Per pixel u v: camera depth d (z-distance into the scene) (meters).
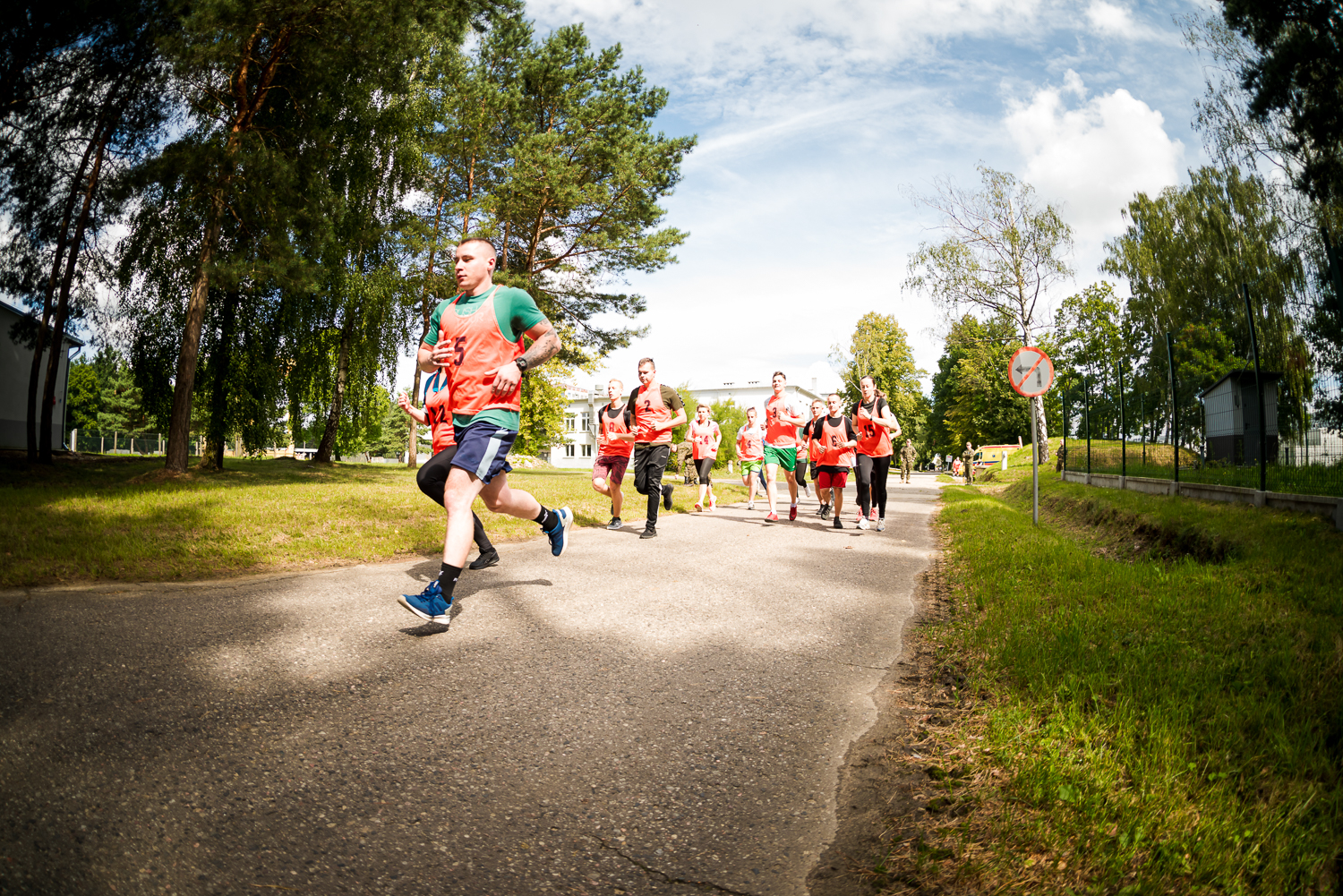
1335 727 2.78
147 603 4.73
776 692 3.54
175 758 2.55
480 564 5.89
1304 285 25.53
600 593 5.49
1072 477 21.28
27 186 15.90
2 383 29.25
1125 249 45.84
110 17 14.60
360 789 2.44
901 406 61.69
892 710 3.33
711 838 2.24
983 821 2.29
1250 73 19.86
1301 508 8.23
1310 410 8.48
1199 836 2.09
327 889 1.90
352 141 17.03
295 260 14.16
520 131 25.67
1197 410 12.03
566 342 29.92
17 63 15.01
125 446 65.62
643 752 2.82
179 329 16.38
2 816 2.10
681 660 3.96
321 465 25.20
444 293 25.16
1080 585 5.41
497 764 2.67
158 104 15.39
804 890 1.99
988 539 8.56
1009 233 32.19
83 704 2.94
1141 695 3.10
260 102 15.57
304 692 3.24
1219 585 5.26
